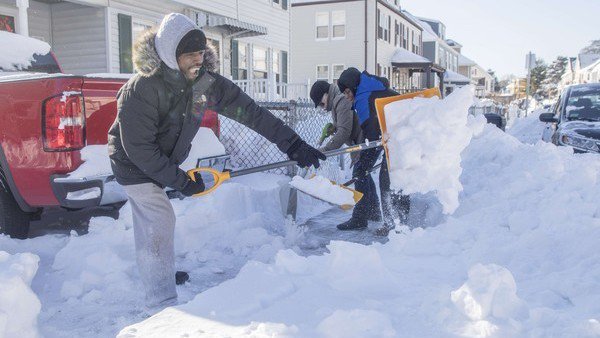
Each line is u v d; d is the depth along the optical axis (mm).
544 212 4203
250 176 6066
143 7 13562
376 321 2291
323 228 5383
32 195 4188
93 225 4477
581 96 9133
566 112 8953
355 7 29266
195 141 4656
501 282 2436
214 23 15094
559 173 5254
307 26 30188
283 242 4652
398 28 34906
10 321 2436
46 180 4051
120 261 3863
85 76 4113
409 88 35125
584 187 4727
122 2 12875
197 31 2814
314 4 29844
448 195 3986
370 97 4883
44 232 5035
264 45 19375
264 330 2223
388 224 5035
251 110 3430
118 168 3061
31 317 2547
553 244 3629
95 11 12555
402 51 34062
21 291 2492
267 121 3482
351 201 4293
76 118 4020
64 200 4020
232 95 3357
